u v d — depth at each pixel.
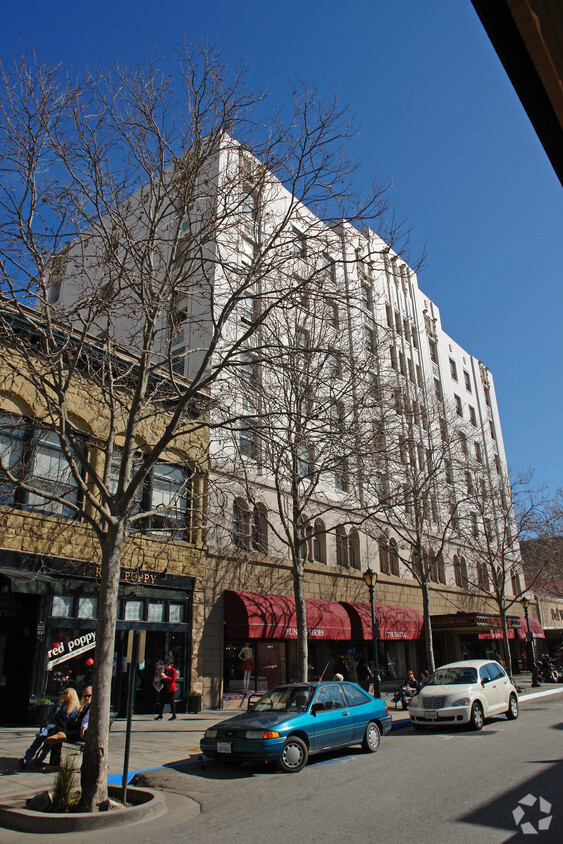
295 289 11.29
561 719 15.98
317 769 10.30
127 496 9.43
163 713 16.94
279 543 22.38
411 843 5.89
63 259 12.23
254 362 11.02
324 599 23.86
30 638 14.55
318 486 24.38
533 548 37.97
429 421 26.55
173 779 9.58
